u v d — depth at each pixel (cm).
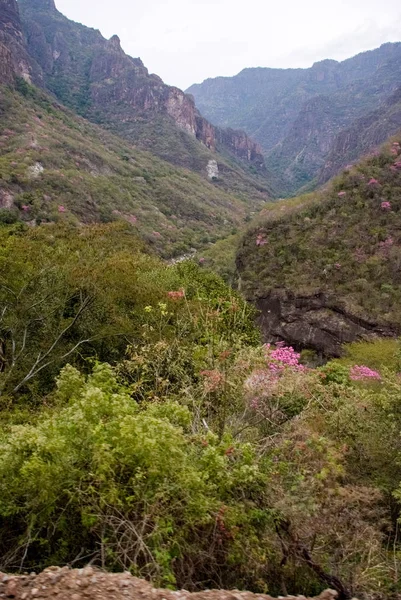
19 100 7994
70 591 271
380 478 557
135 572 318
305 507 384
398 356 1010
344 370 1062
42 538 360
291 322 2241
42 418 575
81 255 1498
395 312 1997
